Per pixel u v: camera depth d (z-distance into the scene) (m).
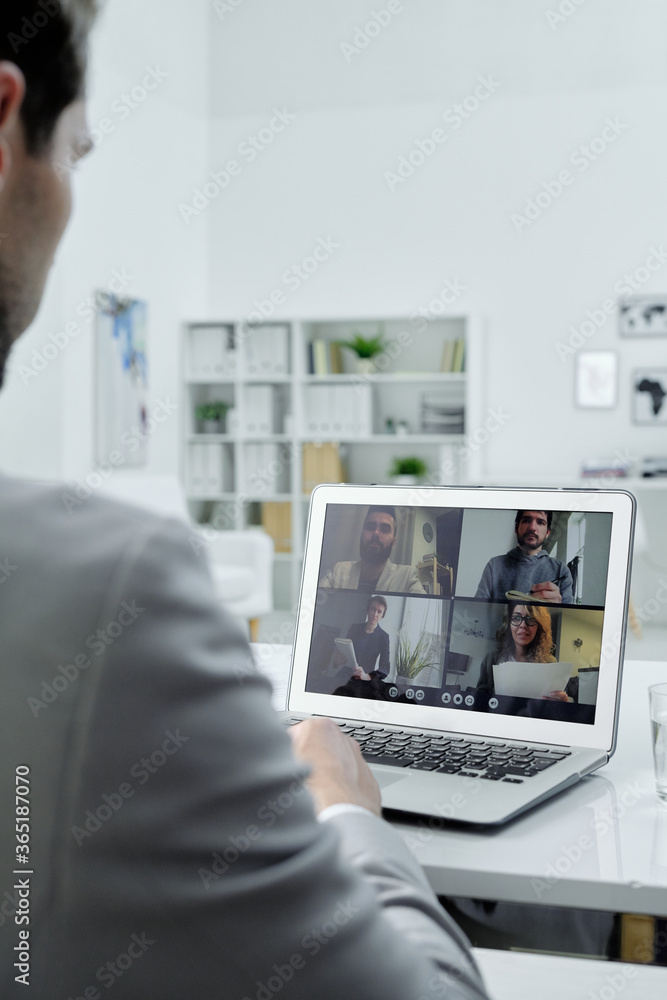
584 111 5.89
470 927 0.66
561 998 1.59
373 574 1.05
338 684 1.03
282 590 6.38
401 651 1.02
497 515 1.00
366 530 1.06
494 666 0.97
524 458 6.01
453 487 1.03
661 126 5.80
